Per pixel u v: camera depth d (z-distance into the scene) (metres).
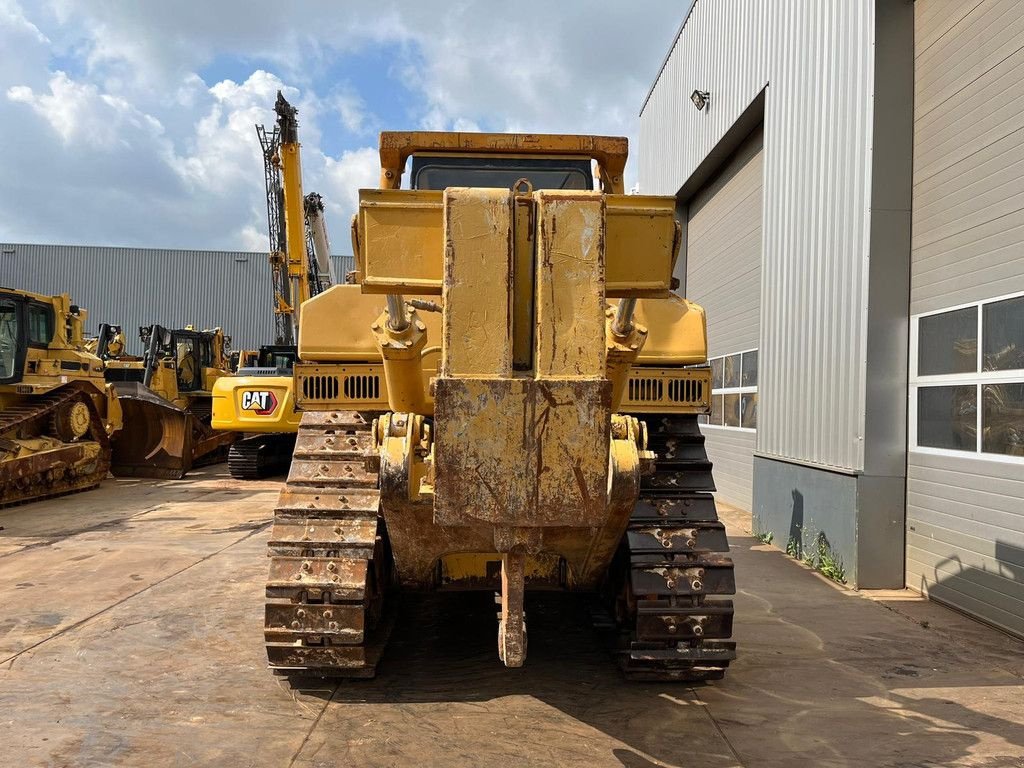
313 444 4.24
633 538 4.05
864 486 6.48
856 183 6.72
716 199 11.87
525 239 2.75
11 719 3.69
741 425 10.74
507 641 2.70
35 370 11.55
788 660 4.63
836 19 7.15
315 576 3.83
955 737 3.61
